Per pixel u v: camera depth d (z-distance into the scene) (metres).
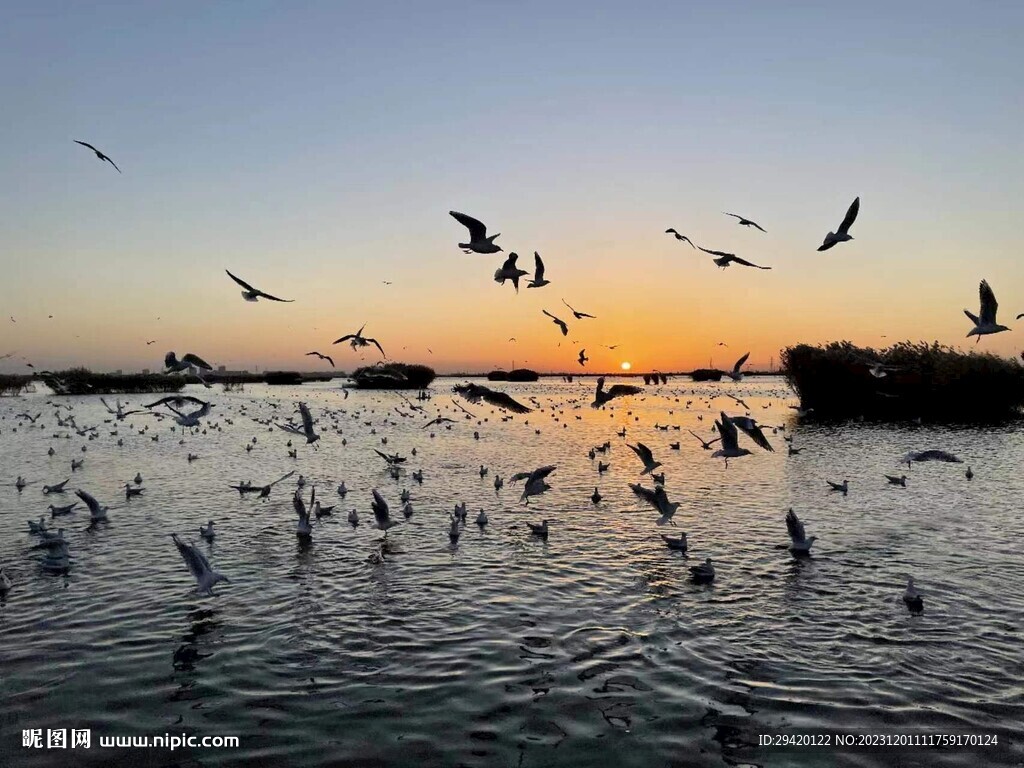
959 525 30.56
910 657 17.73
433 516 32.59
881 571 24.08
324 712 15.38
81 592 22.12
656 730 14.69
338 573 24.05
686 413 103.44
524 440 66.19
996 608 20.77
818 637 18.89
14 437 66.56
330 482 42.19
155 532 29.41
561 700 15.84
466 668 17.27
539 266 19.44
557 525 30.73
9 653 18.00
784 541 27.92
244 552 26.55
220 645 18.48
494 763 13.65
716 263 19.83
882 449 57.59
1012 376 84.38
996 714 15.21
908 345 90.25
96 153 16.38
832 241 17.61
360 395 150.75
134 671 17.12
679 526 30.47
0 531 29.55
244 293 18.91
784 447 59.62
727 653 18.02
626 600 21.52
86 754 13.88
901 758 13.73
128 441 64.06
